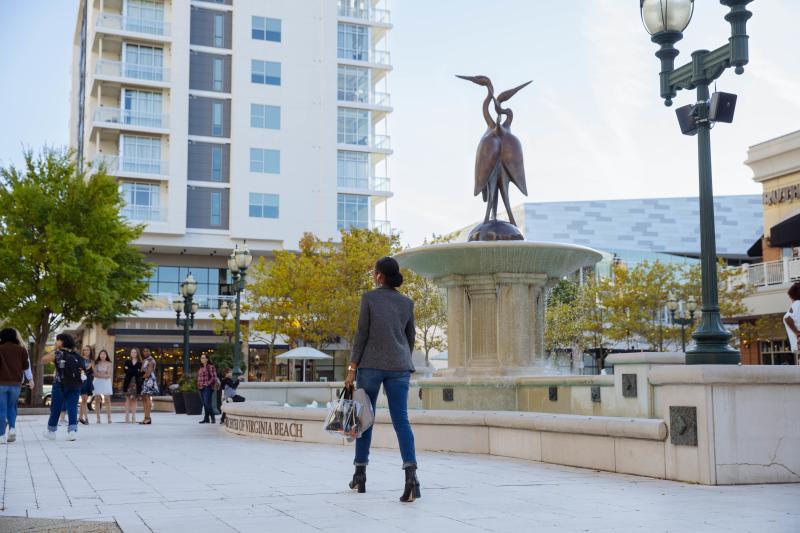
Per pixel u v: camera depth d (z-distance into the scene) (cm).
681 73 866
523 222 7062
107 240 3681
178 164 5041
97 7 5244
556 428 866
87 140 5394
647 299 4200
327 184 5400
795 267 3148
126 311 4056
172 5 5116
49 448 1216
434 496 648
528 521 530
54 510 595
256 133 5288
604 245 7069
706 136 816
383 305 662
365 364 653
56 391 1405
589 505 596
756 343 3488
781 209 3359
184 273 5312
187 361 2911
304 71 5441
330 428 648
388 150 5653
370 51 5809
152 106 5081
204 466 911
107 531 505
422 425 1049
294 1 5472
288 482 750
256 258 5378
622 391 966
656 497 632
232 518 550
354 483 674
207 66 5288
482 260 1334
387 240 4525
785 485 693
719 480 691
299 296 4331
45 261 3531
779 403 712
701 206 810
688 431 712
